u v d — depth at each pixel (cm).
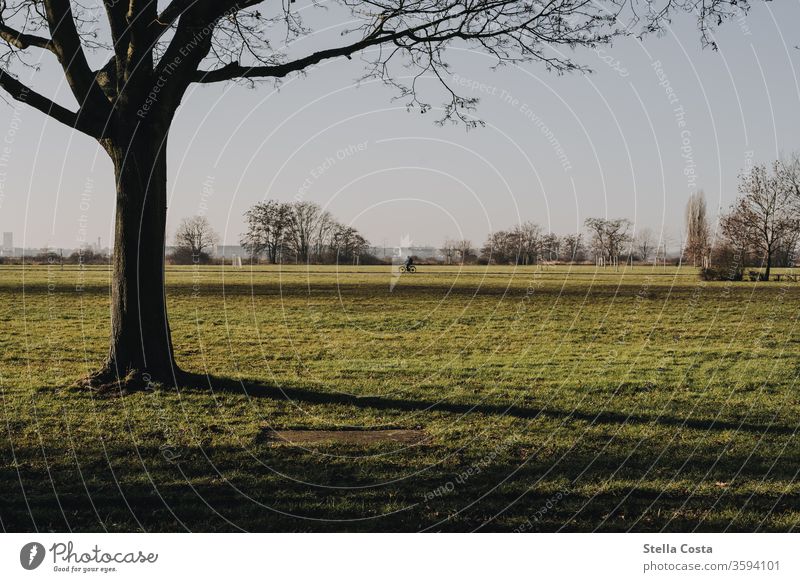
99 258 8644
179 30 1411
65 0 1392
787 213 6041
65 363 1925
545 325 2984
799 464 1034
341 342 2477
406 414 1371
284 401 1452
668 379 1745
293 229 8400
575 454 1093
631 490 920
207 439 1157
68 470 973
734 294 4434
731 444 1148
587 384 1683
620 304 3838
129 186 1458
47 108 1402
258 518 820
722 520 825
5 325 2736
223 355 2180
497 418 1338
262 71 1530
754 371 1853
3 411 1315
